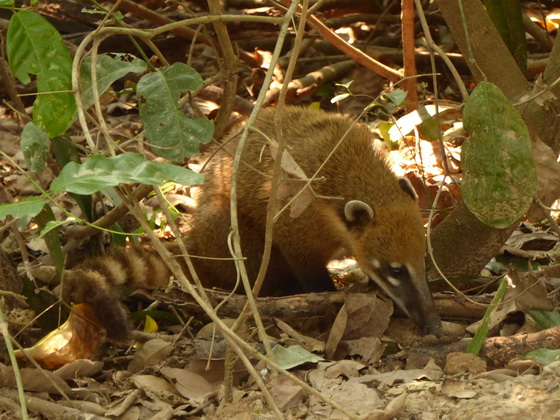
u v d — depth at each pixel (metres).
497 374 3.87
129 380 4.35
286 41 9.65
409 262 5.24
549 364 3.82
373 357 4.51
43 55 3.76
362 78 9.07
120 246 5.77
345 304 4.80
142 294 5.62
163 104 3.85
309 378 4.08
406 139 6.77
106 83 3.84
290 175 3.80
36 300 4.79
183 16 9.19
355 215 5.42
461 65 9.13
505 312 4.56
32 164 4.43
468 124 3.86
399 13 10.20
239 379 4.31
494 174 3.86
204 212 6.02
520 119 3.83
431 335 4.64
